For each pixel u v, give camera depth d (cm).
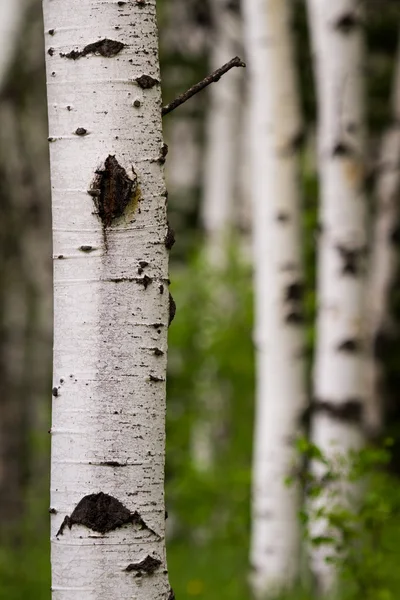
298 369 1156
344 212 1130
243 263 1686
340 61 1134
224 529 1414
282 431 1150
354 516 818
